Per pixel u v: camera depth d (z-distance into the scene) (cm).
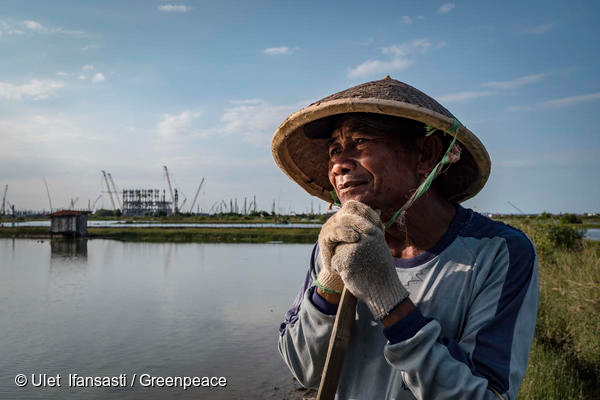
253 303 1448
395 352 103
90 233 5581
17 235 5269
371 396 123
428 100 126
